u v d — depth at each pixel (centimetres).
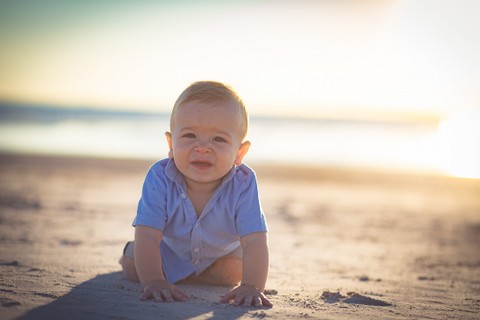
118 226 635
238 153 288
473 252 597
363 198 1101
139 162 1609
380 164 1802
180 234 295
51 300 247
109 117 3622
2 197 851
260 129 3059
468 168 1731
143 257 276
